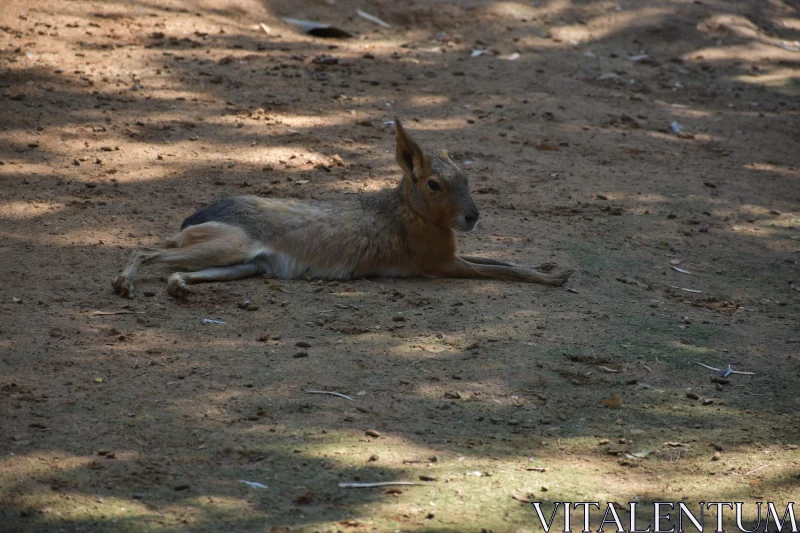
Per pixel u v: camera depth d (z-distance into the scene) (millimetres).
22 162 15375
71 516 6570
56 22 22859
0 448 7363
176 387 8664
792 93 25453
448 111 20562
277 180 15633
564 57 25812
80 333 9688
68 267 11578
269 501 6918
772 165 19438
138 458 7398
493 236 13875
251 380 8914
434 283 12141
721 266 13719
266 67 21875
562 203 15750
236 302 10969
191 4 25609
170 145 16875
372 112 19953
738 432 8680
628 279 12703
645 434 8508
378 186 15727
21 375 8648
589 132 20156
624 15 28969
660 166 18516
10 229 12703
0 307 10195
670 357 10289
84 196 14211
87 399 8312
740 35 29219
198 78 20578
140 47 22203
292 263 12055
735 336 11086
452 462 7688
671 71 26141
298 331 10211
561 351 10148
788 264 14070
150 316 10359
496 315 11023
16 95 18281
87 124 17375
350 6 27625
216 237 11688
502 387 9188
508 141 18953
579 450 8109
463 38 26609
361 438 7953
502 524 6820
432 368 9484
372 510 6879
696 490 7566
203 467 7332
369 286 11898
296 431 7992
